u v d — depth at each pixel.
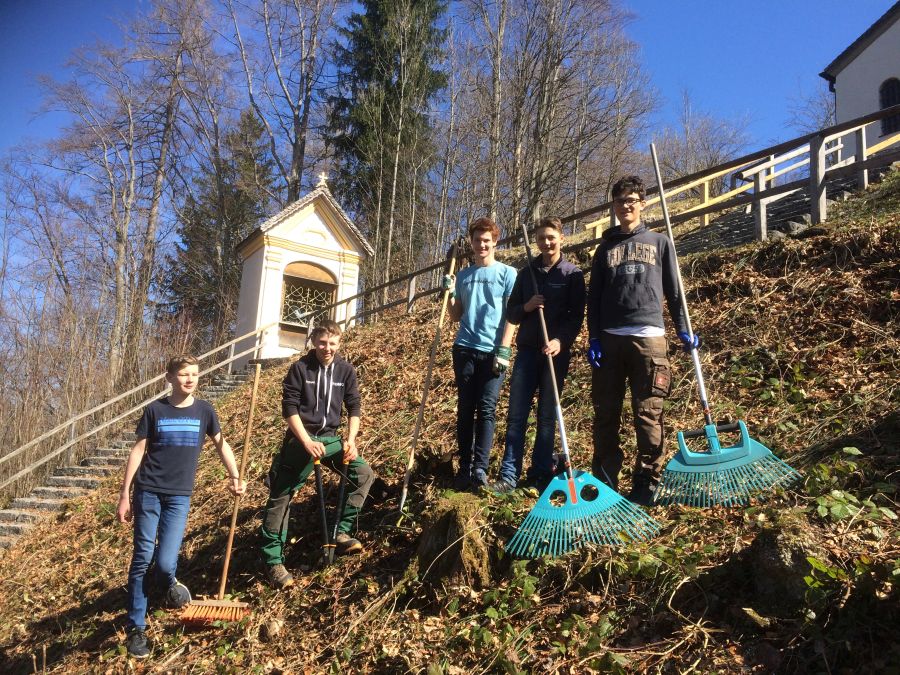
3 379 15.42
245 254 18.70
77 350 15.56
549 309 4.27
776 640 2.52
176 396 4.48
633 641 2.77
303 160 30.28
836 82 22.44
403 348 9.34
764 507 3.30
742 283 6.29
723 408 4.88
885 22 20.59
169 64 28.69
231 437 9.22
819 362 4.92
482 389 4.49
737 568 2.86
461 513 3.55
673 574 2.94
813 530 2.85
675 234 13.04
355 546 4.24
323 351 4.41
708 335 5.90
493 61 20.67
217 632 4.09
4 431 14.52
